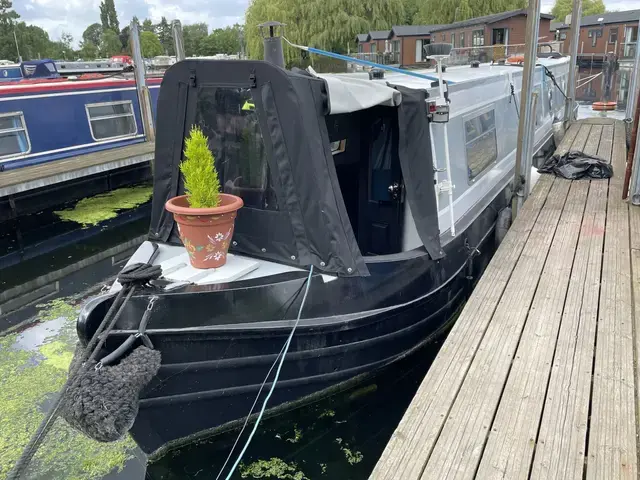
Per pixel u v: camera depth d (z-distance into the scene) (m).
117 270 7.77
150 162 12.04
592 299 4.05
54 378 4.81
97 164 10.00
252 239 3.79
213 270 3.51
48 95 10.05
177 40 12.34
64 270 7.73
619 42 32.72
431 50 3.92
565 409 2.80
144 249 3.90
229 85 3.60
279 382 3.57
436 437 2.63
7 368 5.00
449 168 4.30
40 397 4.50
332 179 3.53
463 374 3.13
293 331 3.37
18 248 8.52
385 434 3.88
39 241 8.82
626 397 2.89
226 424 3.52
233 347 3.26
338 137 4.34
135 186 11.76
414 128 3.91
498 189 6.16
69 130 10.52
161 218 4.18
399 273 3.88
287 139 3.46
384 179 4.50
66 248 8.55
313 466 3.61
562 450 2.52
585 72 27.50
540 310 3.90
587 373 3.11
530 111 6.13
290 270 3.61
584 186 7.36
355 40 32.16
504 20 23.98
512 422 2.71
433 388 3.01
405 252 4.00
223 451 3.57
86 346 2.93
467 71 6.48
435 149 4.36
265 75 3.43
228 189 3.81
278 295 3.38
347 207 4.75
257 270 3.61
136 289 3.11
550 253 5.01
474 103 5.43
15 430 4.05
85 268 7.83
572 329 3.62
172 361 3.10
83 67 16.08
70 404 2.57
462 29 26.28
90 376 2.64
